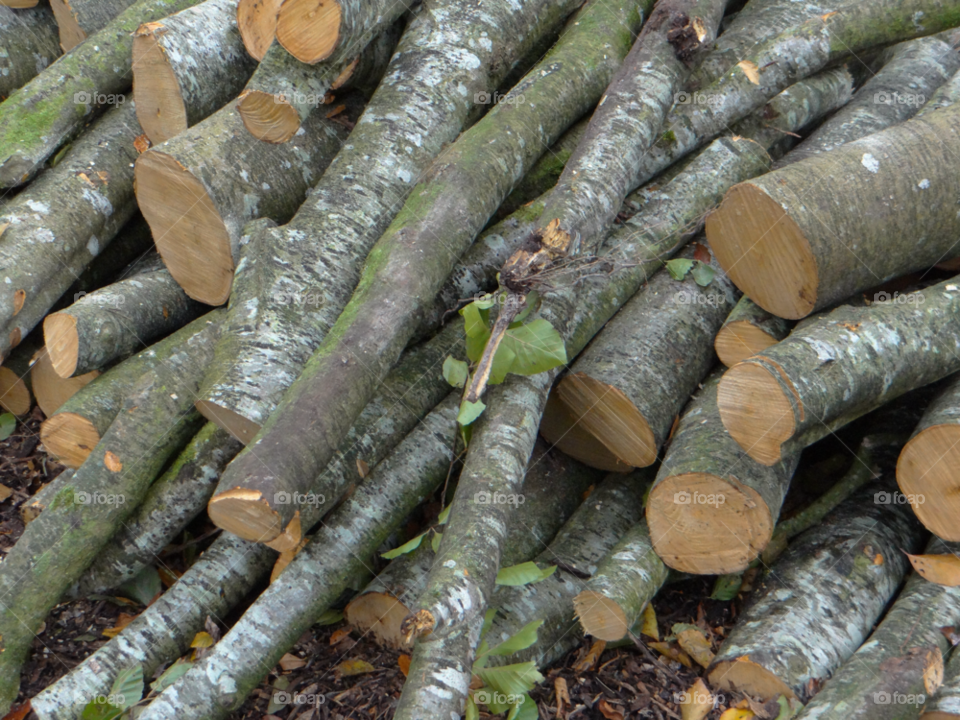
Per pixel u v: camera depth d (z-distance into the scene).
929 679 2.42
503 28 3.37
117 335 3.06
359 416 2.87
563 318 2.88
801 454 3.22
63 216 3.32
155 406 2.90
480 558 2.34
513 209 3.50
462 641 2.21
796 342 2.51
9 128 3.41
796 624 2.64
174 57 3.19
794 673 2.52
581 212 2.77
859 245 2.66
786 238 2.63
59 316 2.98
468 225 2.87
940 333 2.64
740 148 3.41
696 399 2.98
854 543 2.85
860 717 2.34
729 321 2.93
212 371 2.71
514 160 3.09
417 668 2.17
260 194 3.07
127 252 3.78
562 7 3.64
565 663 2.84
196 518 3.26
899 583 2.85
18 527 3.21
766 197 2.63
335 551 2.72
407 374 3.01
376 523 2.81
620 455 2.96
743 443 2.48
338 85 3.21
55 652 2.82
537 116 3.22
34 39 3.97
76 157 3.49
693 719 2.58
